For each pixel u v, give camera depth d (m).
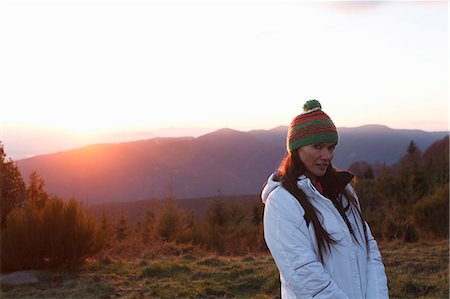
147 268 8.27
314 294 2.22
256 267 8.12
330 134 2.38
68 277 8.10
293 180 2.40
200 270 8.21
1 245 8.42
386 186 18.83
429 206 12.37
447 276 7.12
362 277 2.40
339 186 2.54
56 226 8.57
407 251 9.31
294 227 2.32
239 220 17.42
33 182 10.57
